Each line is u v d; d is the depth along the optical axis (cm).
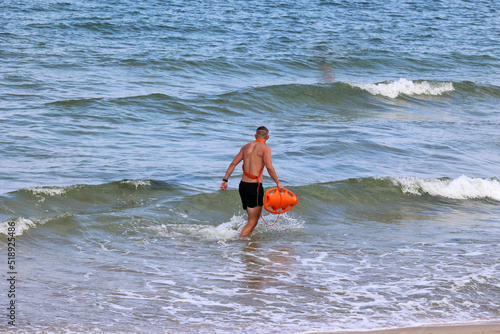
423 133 5850
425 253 2784
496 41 13000
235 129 5591
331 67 9638
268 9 16562
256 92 7125
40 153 4250
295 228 3153
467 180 4050
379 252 2789
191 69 8394
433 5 19738
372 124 6225
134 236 2859
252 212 2962
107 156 4306
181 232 2972
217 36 11600
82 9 14075
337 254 2744
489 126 6469
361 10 17688
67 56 8538
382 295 2245
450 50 11688
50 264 2442
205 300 2155
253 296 2206
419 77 9512
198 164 4228
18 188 3434
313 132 5550
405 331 1925
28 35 10150
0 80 6769
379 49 11306
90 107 5803
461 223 3362
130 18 12925
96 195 3366
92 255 2583
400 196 3809
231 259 2628
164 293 2206
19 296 2100
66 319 1942
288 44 11225
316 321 1994
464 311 2111
